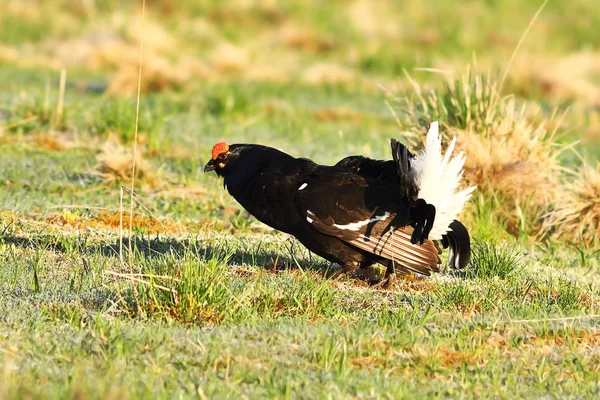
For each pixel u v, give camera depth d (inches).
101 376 299.6
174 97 1007.6
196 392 296.7
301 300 391.5
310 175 432.8
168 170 685.9
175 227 540.4
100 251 460.4
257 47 1401.3
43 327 345.4
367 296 418.0
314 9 1594.5
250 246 503.8
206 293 373.4
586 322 398.0
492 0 1753.2
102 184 627.2
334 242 425.7
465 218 572.4
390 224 416.8
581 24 1681.8
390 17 1626.5
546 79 1211.2
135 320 364.2
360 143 844.0
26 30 1389.0
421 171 406.6
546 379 331.0
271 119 956.0
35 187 613.0
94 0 1492.4
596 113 1131.3
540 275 490.0
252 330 358.0
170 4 1534.2
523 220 579.2
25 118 800.3
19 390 273.1
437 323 385.7
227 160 445.7
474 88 651.5
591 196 587.2
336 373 322.0
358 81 1235.9
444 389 315.9
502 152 602.9
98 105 901.8
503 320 389.7
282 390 301.4
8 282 400.8
